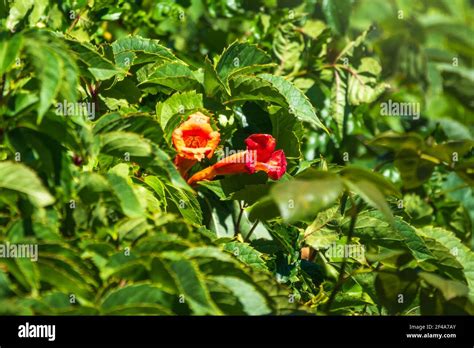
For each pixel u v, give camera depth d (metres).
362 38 5.05
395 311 3.25
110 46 3.77
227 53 3.96
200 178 3.61
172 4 5.08
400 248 3.64
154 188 3.51
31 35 2.89
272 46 5.07
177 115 3.69
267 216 3.02
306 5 5.14
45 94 2.71
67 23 4.40
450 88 5.79
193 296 2.67
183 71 3.88
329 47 5.04
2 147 3.07
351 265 3.81
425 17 5.45
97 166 3.35
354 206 3.19
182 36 5.30
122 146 3.02
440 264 3.68
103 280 2.79
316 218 3.80
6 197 2.84
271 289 2.92
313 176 2.83
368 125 5.44
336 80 5.02
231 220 3.97
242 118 4.07
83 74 3.22
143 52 3.84
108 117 3.15
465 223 5.22
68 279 2.69
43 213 2.84
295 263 3.82
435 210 5.20
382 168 5.16
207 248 2.85
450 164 4.00
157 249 2.80
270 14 5.20
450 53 5.63
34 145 2.95
